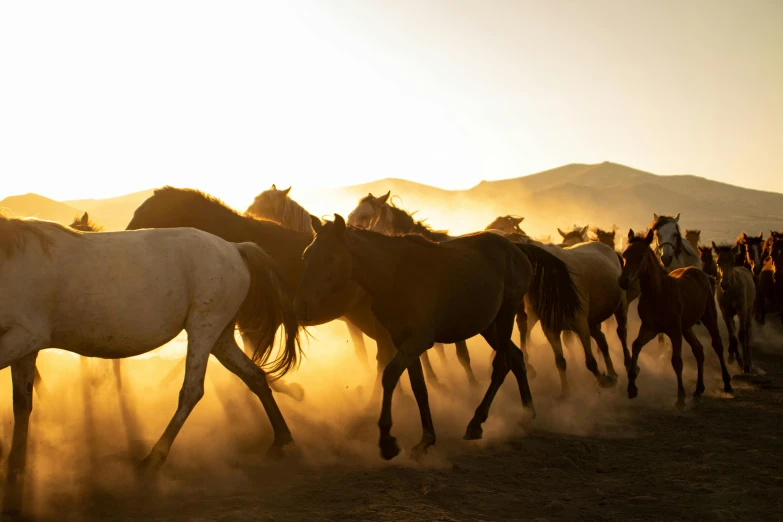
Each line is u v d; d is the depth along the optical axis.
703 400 10.04
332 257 6.42
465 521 4.89
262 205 9.72
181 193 8.04
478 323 7.23
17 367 5.53
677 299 9.60
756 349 15.95
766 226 169.88
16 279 5.19
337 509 5.06
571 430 7.96
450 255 7.17
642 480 6.10
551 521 5.00
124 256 5.76
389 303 6.78
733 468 6.43
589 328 10.66
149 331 5.85
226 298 6.34
